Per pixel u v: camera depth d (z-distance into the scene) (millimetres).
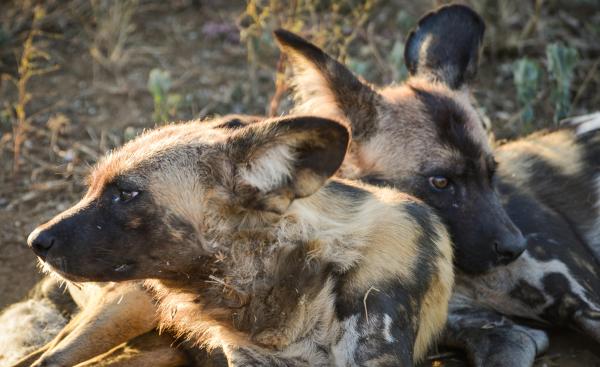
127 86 13609
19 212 11383
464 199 9102
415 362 7785
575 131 10273
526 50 14367
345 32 14570
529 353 8305
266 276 7227
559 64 12219
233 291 7293
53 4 14828
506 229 8820
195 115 12906
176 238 7102
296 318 7320
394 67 12844
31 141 12523
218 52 14445
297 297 7277
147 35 14789
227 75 13891
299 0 13953
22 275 10422
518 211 9312
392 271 7344
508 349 8281
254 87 13414
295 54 9367
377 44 14320
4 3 14766
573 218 9602
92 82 13711
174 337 8227
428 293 7641
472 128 9281
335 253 7254
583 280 8891
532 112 12297
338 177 8844
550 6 15078
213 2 15508
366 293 7207
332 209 7402
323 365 7406
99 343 8203
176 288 7453
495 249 8781
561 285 8812
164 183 7105
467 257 8977
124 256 7113
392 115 9391
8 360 8617
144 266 7180
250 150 6773
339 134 6434
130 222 7082
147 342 8242
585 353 8703
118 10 14312
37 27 14430
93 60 14164
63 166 11891
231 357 7574
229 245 7160
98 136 12562
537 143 10281
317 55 9266
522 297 9016
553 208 9602
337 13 14891
